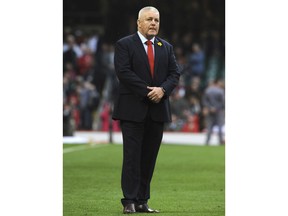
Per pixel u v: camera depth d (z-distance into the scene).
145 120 26.38
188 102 73.94
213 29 88.19
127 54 26.22
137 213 26.08
